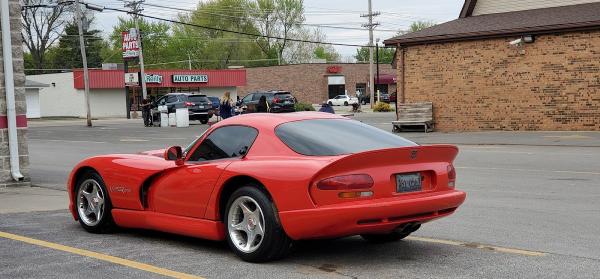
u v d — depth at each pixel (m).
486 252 6.64
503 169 14.29
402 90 26.86
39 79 65.75
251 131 6.64
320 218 5.71
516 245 6.96
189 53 101.38
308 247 6.98
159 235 7.77
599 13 22.81
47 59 98.62
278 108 42.53
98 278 5.80
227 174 6.37
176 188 6.91
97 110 62.28
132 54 55.59
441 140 22.00
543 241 7.12
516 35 23.70
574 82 22.66
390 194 5.91
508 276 5.69
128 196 7.44
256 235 6.20
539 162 15.41
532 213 8.86
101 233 7.90
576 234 7.46
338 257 6.50
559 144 19.41
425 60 26.16
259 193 6.09
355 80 83.69
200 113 41.03
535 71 23.45
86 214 8.03
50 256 6.68
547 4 26.33
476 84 24.89
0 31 12.34
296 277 5.75
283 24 96.06
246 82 75.00
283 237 6.05
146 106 40.44
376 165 5.90
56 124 48.16
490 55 24.45
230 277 5.77
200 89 68.56
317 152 6.13
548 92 23.25
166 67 101.38
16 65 12.59
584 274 5.72
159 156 7.67
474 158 16.75
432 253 6.64
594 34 22.11
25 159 12.82
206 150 6.91
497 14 27.50
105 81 61.97
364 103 81.88
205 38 100.31
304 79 80.44
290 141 6.31
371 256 6.54
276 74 79.88
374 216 5.74
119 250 6.94
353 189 5.74
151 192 7.26
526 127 23.84
